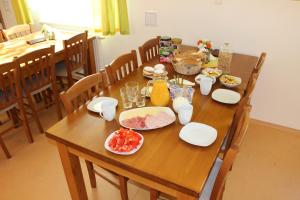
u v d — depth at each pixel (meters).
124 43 3.05
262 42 2.30
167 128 1.31
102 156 1.15
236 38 2.39
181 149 1.17
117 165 1.12
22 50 2.60
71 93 1.48
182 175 1.03
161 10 2.62
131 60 2.04
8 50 2.60
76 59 2.78
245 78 1.85
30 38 2.93
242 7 2.24
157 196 1.36
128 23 2.83
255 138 2.41
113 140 1.20
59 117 2.71
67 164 1.40
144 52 2.20
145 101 1.56
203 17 2.45
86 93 1.65
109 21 2.83
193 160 1.11
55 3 3.34
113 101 1.51
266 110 2.57
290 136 2.44
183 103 1.39
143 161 1.11
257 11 2.20
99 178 2.00
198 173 1.04
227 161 1.05
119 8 2.71
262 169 2.07
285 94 2.41
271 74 2.39
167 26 2.68
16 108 2.53
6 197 1.87
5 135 2.51
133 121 1.35
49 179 2.01
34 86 2.37
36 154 2.27
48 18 3.48
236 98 1.57
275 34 2.22
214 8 2.36
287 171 2.05
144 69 1.94
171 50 2.15
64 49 2.54
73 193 1.54
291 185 1.93
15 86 2.15
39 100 3.09
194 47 2.49
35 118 2.46
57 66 2.96
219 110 1.46
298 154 2.22
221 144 1.20
